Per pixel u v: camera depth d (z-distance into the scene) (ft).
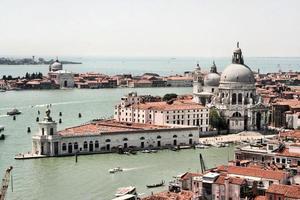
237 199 634.02
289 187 608.60
